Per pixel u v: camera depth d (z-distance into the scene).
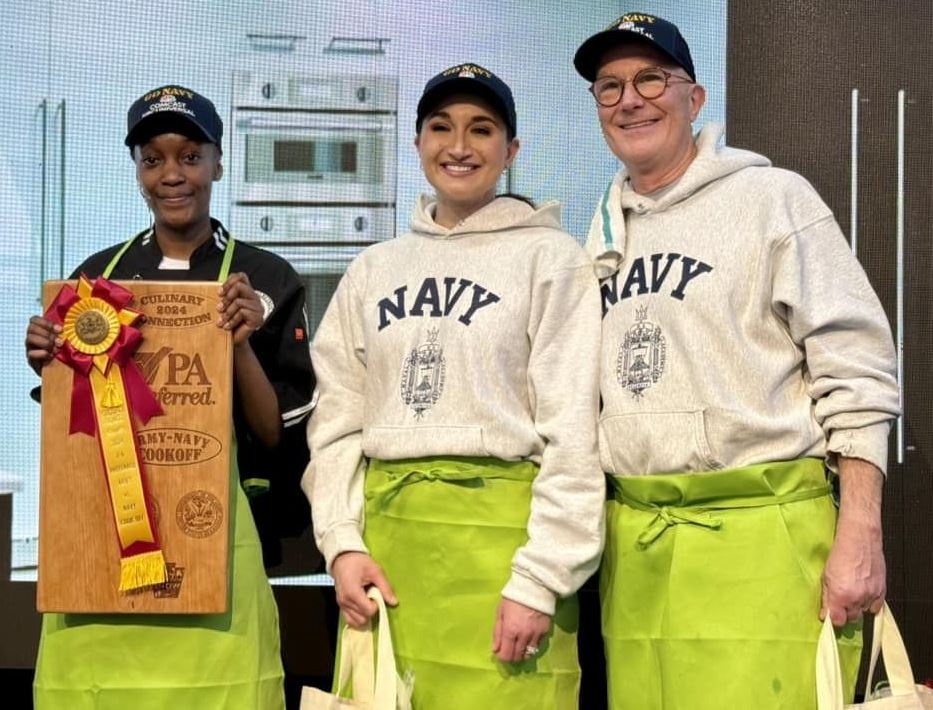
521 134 2.30
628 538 1.57
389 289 1.73
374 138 2.29
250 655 1.69
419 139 1.78
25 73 2.24
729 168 1.60
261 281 1.96
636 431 1.54
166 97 1.90
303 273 2.29
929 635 2.20
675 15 2.30
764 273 1.51
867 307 1.51
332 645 2.24
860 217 2.24
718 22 2.29
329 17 2.28
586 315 1.65
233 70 2.27
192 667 1.66
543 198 2.30
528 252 1.68
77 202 2.25
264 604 1.74
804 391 1.55
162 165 1.90
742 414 1.48
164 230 1.95
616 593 1.60
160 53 2.26
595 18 2.30
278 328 1.96
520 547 1.59
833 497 1.56
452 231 1.73
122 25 2.25
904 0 2.23
